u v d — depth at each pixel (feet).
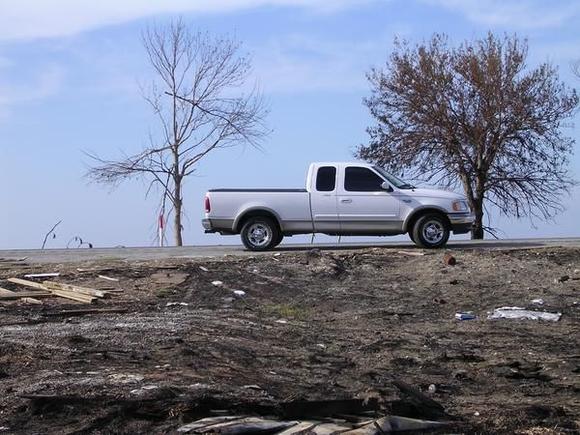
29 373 27.09
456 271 52.85
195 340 34.32
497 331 41.14
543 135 116.88
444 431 22.11
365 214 61.93
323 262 54.80
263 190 62.80
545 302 46.75
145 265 54.24
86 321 39.29
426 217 61.41
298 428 21.09
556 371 32.65
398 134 119.55
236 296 47.50
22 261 60.34
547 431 22.71
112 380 25.76
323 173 62.80
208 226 63.16
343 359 33.96
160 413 22.33
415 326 42.57
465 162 118.42
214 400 23.25
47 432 21.08
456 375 31.73
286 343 36.86
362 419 22.38
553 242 69.31
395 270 54.19
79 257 63.57
